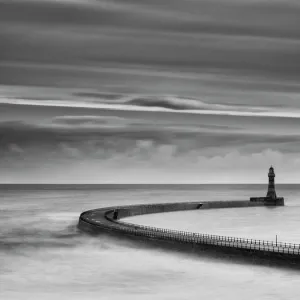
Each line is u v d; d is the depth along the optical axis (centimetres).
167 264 10656
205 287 9050
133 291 8919
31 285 9344
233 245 10481
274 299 8381
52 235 14888
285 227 17225
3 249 12562
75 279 9700
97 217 17050
